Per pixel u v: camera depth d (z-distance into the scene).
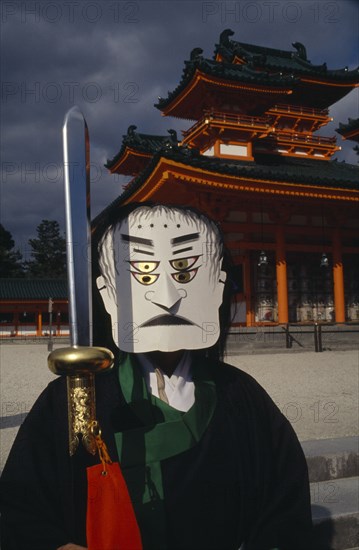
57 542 1.79
